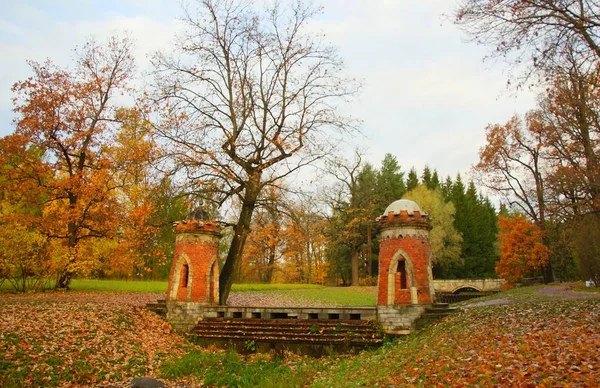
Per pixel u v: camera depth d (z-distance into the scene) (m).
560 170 28.02
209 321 21.28
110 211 29.42
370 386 11.10
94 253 29.92
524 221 46.66
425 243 19.44
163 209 25.17
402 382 10.70
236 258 24.80
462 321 17.09
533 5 14.19
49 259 27.88
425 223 19.48
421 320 18.27
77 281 35.88
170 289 22.33
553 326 13.70
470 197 72.62
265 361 16.78
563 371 8.83
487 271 66.56
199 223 22.98
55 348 14.95
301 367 15.52
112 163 29.92
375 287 45.25
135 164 27.48
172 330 21.19
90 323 18.22
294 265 63.59
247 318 20.80
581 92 22.94
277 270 62.91
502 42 15.00
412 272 18.83
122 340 17.59
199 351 18.44
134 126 30.62
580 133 26.39
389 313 18.59
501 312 18.19
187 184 23.55
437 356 12.35
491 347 11.82
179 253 22.77
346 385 11.78
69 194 29.59
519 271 46.19
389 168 63.16
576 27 14.25
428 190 58.06
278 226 27.02
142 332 19.50
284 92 25.20
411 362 12.59
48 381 12.96
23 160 28.73
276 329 19.59
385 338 17.97
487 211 74.50
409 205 19.77
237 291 35.94
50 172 29.70
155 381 13.84
